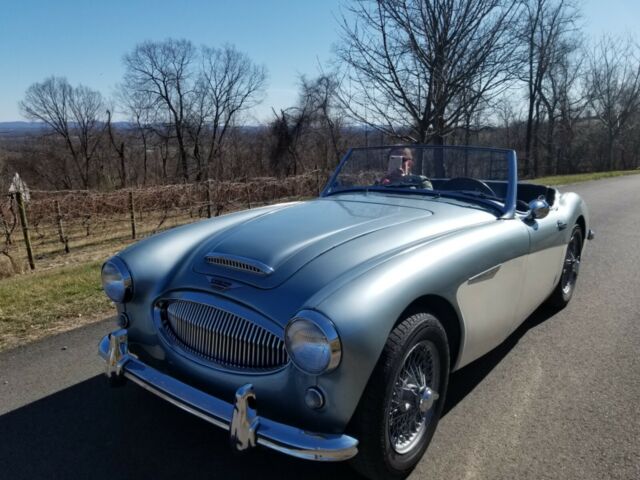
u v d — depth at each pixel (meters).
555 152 44.03
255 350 2.32
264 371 2.29
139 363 2.64
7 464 2.58
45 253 12.57
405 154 4.08
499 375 3.49
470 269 2.72
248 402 2.16
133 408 3.09
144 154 48.94
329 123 35.50
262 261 2.50
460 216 3.25
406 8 9.49
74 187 50.16
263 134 42.34
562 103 42.44
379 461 2.27
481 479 2.47
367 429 2.20
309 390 2.12
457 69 9.59
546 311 4.71
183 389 2.41
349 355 2.05
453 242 2.77
